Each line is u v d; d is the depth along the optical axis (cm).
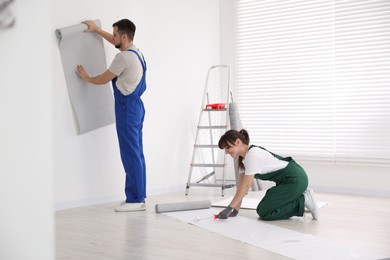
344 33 641
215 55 728
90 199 555
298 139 677
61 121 523
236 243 376
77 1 538
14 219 204
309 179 670
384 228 429
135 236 403
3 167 200
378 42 620
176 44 661
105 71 540
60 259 335
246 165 457
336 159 646
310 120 669
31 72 207
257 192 651
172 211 507
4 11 199
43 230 213
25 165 206
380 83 619
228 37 732
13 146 203
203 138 708
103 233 414
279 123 693
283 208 457
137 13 606
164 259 334
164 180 647
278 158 469
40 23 208
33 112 208
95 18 557
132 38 535
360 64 632
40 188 211
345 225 441
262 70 706
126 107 527
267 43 701
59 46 518
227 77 733
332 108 652
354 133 636
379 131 619
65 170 529
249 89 717
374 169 625
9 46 200
